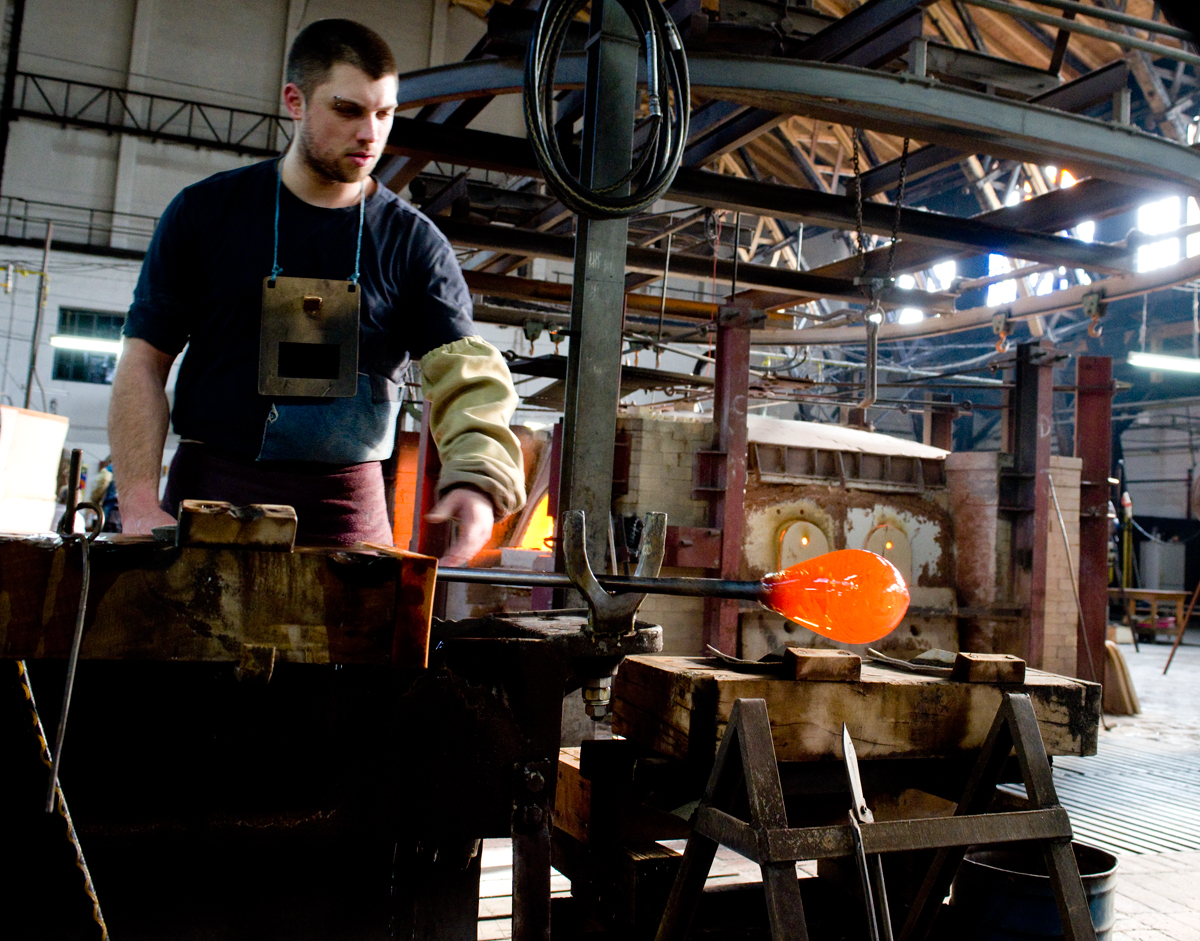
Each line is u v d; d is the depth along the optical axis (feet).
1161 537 71.36
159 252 7.20
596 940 7.98
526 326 23.89
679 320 31.60
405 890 5.56
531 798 5.53
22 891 4.77
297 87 6.65
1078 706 8.31
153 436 6.84
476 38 74.95
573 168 18.63
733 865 13.73
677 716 7.61
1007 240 22.36
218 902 5.21
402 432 25.29
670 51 7.80
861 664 8.46
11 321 63.57
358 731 5.22
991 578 24.13
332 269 7.23
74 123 66.44
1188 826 17.47
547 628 6.05
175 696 4.94
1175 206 53.26
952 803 9.86
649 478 20.92
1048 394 24.30
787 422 23.75
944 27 32.58
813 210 20.59
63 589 4.24
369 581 4.66
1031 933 7.75
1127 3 33.12
